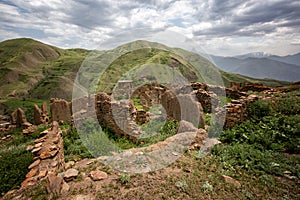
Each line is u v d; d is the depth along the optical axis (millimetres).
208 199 3900
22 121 15211
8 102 39406
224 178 4582
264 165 5234
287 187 4395
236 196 4035
